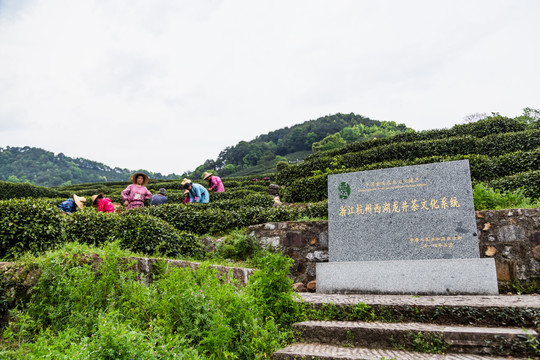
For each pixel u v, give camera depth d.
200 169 91.69
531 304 3.75
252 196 11.68
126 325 3.10
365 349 3.53
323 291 5.88
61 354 2.47
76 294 3.47
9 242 4.71
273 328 3.89
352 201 6.55
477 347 3.22
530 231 5.74
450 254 5.66
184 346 3.10
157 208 9.32
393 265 5.53
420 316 4.01
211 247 8.11
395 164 11.42
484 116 26.03
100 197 10.34
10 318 3.46
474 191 7.43
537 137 13.12
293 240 7.49
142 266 4.34
